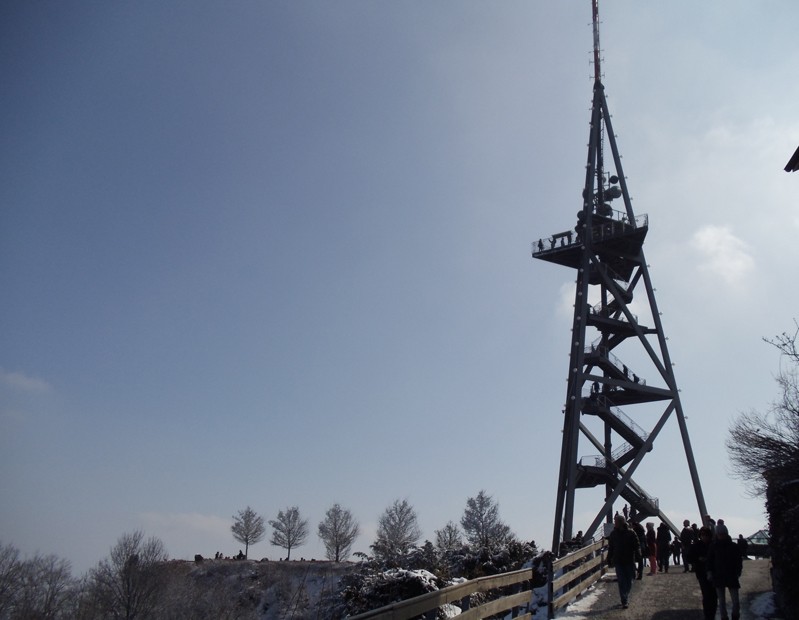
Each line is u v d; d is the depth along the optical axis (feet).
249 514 266.77
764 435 91.97
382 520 212.84
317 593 140.46
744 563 99.14
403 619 26.68
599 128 177.68
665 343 158.71
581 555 69.31
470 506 212.02
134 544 189.47
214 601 174.91
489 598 80.23
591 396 154.51
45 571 187.93
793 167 78.38
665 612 56.65
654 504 148.25
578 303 160.66
